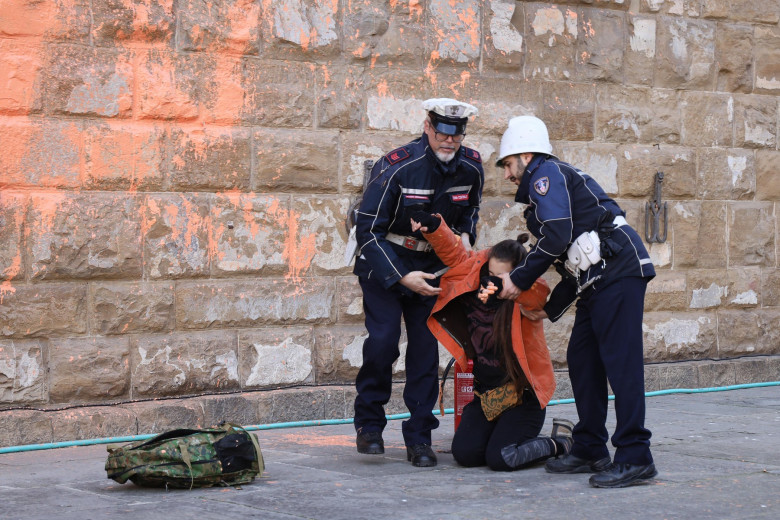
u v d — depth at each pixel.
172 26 6.95
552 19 8.52
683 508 4.37
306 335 7.43
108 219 6.70
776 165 9.68
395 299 5.54
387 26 7.78
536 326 5.37
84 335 6.64
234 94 7.18
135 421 6.56
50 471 5.45
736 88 9.47
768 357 9.51
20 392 6.41
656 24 9.06
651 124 9.00
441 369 8.00
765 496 4.61
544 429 6.89
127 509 4.39
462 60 8.10
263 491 4.77
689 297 9.20
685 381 8.95
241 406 7.00
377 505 4.46
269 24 7.31
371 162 7.64
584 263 4.89
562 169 4.99
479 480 5.06
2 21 6.41
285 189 7.37
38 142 6.51
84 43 6.68
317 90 7.50
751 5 9.55
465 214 5.73
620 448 4.92
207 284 7.07
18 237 6.43
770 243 9.64
